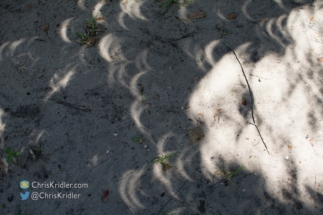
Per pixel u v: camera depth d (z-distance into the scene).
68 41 2.76
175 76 2.59
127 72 2.61
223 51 2.67
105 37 2.76
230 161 2.30
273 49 2.67
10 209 2.23
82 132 2.42
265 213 2.15
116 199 2.22
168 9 2.87
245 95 2.50
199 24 2.79
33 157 2.36
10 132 2.45
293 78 2.55
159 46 2.70
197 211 2.17
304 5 2.87
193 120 2.44
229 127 2.41
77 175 2.30
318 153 2.31
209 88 2.54
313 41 2.70
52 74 2.63
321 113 2.43
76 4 2.93
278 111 2.45
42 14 2.90
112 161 2.32
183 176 2.27
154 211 2.18
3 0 2.97
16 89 2.59
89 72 2.62
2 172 2.34
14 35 2.81
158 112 2.47
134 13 2.87
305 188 2.21
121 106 2.49
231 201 2.19
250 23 2.79
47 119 2.47
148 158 2.32
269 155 2.31
